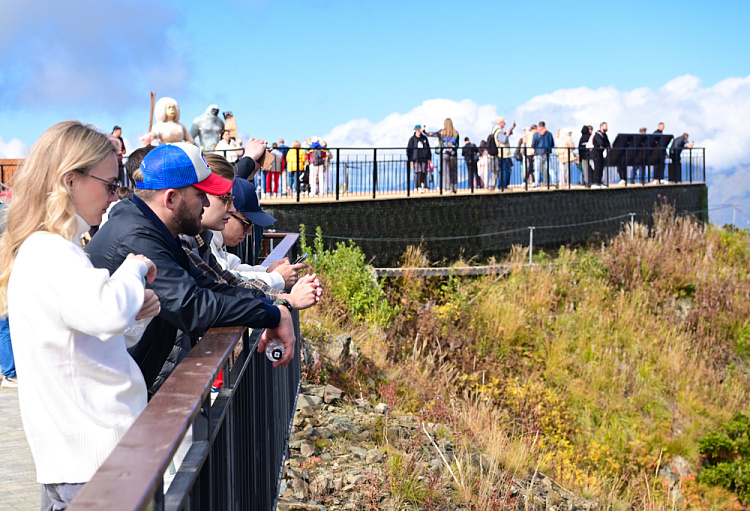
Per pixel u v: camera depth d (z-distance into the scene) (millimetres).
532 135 22766
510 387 12266
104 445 1796
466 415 8789
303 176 18703
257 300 2441
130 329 2346
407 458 6211
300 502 5184
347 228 17484
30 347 1739
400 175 19250
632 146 25078
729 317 17719
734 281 18812
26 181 1804
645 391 14125
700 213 27250
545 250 21516
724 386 15164
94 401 1797
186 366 1796
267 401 3746
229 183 2527
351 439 6914
